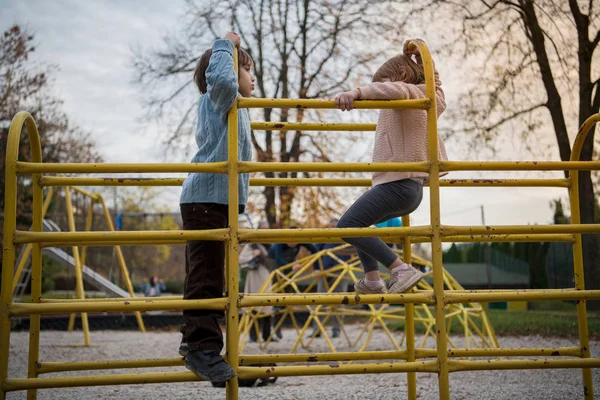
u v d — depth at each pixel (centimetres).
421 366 267
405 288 283
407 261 323
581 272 331
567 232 285
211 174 282
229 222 262
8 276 254
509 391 431
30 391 289
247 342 912
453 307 779
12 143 262
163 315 1221
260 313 818
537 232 283
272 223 1709
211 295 275
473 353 313
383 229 269
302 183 315
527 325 958
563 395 410
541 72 1253
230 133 266
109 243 309
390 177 288
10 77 1858
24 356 706
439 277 270
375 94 280
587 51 1198
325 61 1683
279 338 952
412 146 296
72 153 2297
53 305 254
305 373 260
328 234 266
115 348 799
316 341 917
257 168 265
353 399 413
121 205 3288
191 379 260
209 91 269
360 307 1345
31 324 291
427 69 279
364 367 263
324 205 1582
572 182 339
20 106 1897
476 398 407
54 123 2062
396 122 300
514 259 1509
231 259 260
